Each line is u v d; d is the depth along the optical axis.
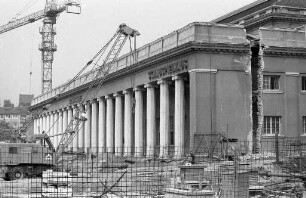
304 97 54.31
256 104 52.78
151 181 32.41
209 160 43.66
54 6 149.88
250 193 29.36
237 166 28.55
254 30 66.25
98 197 26.84
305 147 52.84
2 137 164.75
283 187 31.12
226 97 50.41
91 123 85.50
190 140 49.31
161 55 55.19
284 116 53.16
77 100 91.31
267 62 52.78
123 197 28.16
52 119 113.06
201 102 49.53
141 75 62.69
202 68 49.72
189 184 26.08
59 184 31.08
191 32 50.69
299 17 63.62
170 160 42.75
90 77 84.75
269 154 46.03
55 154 49.25
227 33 51.06
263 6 69.19
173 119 62.06
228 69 50.66
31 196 28.28
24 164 47.94
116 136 72.00
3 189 34.28
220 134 46.31
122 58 70.62
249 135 50.81
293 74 53.69
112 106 76.06
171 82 57.22
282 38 53.50
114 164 46.09
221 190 26.98
